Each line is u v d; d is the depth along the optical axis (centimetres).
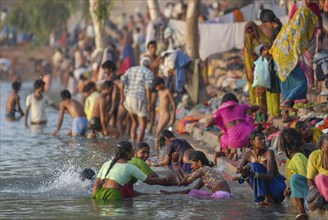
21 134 5284
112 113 5106
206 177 3045
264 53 3841
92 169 3669
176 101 5431
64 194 3112
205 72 6172
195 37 5628
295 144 2681
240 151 3656
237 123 3516
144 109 4744
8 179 3481
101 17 6794
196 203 2875
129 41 9325
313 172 2552
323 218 2556
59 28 13688
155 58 5494
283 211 2711
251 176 2802
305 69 4244
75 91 9500
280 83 3794
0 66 13062
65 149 4478
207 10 8469
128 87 4769
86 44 10919
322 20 3950
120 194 2978
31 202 2939
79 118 5097
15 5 12781
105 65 5125
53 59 12394
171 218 2609
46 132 5381
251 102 4056
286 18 5559
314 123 3331
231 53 6631
